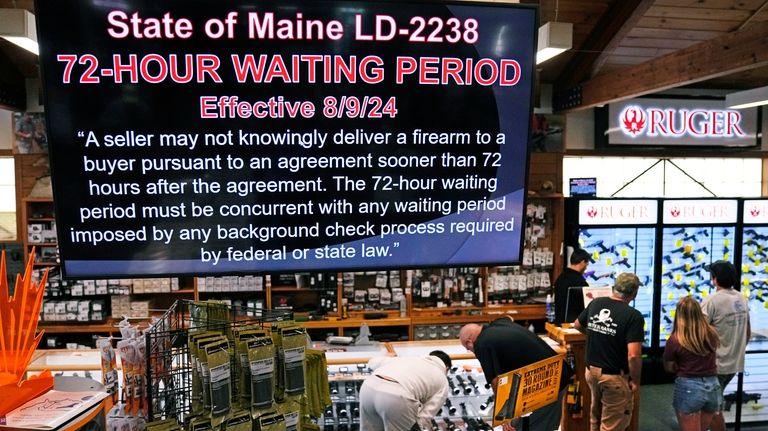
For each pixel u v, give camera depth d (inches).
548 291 266.5
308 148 72.4
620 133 274.1
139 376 83.8
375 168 74.1
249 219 72.7
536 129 269.3
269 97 70.7
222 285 240.7
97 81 67.6
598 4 219.5
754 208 244.5
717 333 162.9
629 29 219.8
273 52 70.0
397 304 251.4
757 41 144.9
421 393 109.9
